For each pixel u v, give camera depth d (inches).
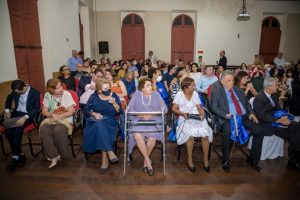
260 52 431.2
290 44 426.3
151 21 405.7
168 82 218.5
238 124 107.6
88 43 366.9
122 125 115.6
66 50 262.2
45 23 210.5
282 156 124.6
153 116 112.8
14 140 109.3
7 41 154.0
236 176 104.6
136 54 417.1
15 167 110.3
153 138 105.8
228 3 400.8
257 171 109.2
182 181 100.0
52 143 109.3
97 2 397.1
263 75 261.6
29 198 88.0
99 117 110.0
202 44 413.1
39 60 208.8
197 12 402.0
